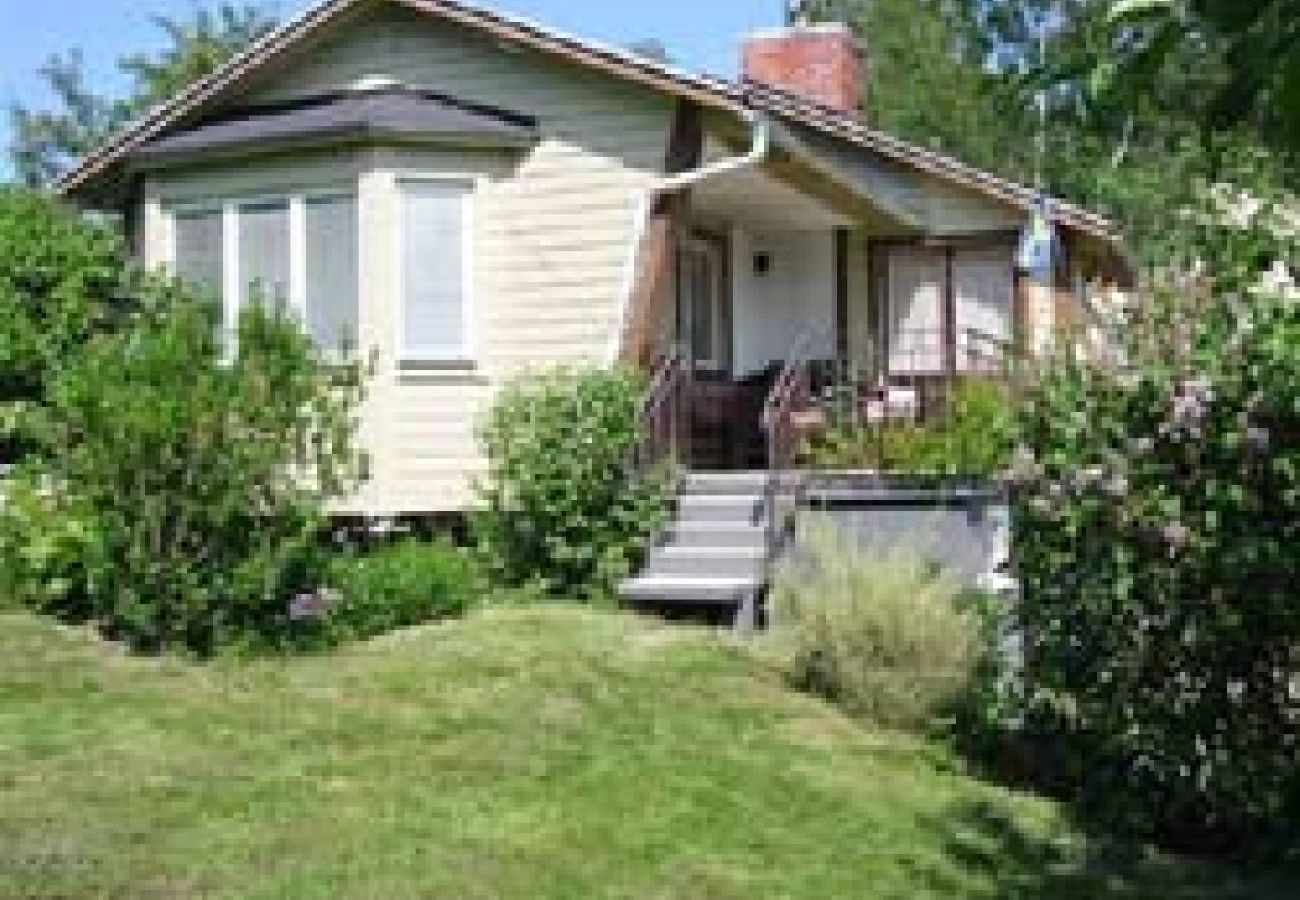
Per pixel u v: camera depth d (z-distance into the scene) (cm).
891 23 4619
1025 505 1070
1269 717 1003
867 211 1980
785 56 2403
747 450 1977
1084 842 996
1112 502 1008
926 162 2056
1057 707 1102
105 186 1975
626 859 831
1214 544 978
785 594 1295
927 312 2175
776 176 1775
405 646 1245
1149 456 1001
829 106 2236
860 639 1195
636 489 1530
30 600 1230
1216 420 974
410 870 778
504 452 1527
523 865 802
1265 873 982
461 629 1305
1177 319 1016
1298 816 1018
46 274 1669
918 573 1245
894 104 4412
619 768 973
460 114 1716
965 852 932
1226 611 987
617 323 1673
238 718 1004
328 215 1689
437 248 1686
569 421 1510
